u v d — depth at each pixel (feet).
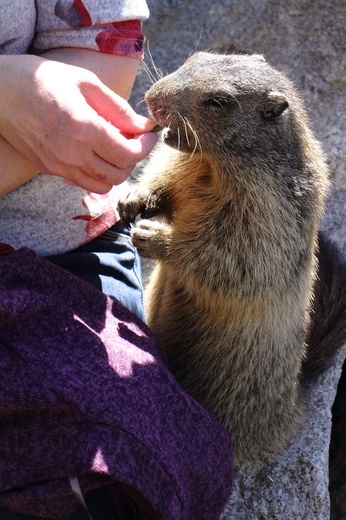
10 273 1.98
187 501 2.00
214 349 2.91
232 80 2.71
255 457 3.00
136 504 1.99
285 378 2.99
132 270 2.53
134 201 2.88
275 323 2.90
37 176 2.19
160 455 1.87
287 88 2.87
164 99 2.69
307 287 2.99
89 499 1.96
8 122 1.97
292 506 2.90
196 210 2.87
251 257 2.80
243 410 2.95
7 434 1.82
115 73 2.27
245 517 2.88
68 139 1.94
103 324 2.09
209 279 2.82
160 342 3.02
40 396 1.81
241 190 2.79
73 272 2.29
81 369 1.88
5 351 1.85
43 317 1.94
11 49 2.15
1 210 2.18
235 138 2.74
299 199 2.86
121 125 2.15
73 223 2.29
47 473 1.80
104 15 2.22
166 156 3.03
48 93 1.93
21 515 1.86
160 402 1.96
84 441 1.81
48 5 2.19
